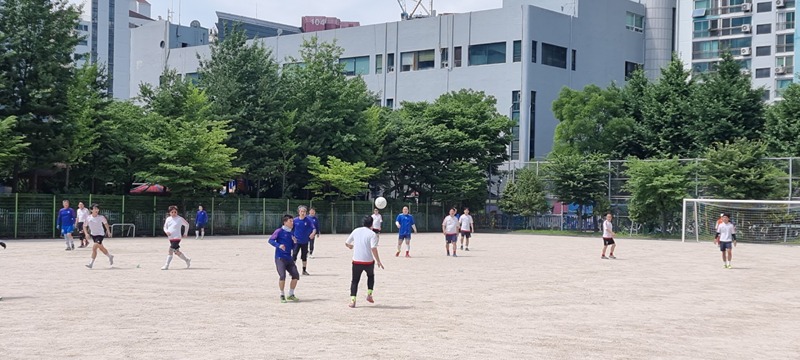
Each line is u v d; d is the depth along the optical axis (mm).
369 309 16188
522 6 80188
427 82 86500
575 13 86250
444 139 67688
